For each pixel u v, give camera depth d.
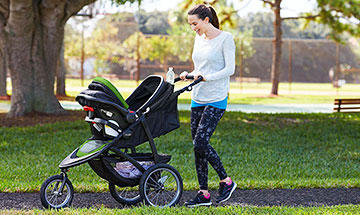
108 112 4.39
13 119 11.95
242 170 6.85
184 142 9.02
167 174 6.33
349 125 11.95
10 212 4.36
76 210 4.42
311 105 20.44
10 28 12.12
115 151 4.45
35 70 12.66
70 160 4.38
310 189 5.73
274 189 5.70
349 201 5.23
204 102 4.70
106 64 52.72
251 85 44.47
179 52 46.62
